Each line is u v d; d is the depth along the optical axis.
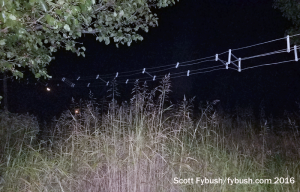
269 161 6.68
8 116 8.19
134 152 5.52
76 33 5.38
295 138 7.46
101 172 5.70
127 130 5.87
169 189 5.45
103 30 5.77
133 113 5.90
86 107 6.62
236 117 9.21
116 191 5.52
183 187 5.57
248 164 6.36
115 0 5.42
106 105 6.73
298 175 6.11
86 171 5.69
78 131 6.04
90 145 5.89
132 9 5.64
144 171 5.46
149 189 5.40
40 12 4.27
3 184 5.50
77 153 5.86
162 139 5.70
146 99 5.89
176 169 5.62
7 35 4.41
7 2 3.27
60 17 4.22
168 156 5.68
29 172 5.55
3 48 4.85
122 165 5.57
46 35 5.58
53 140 6.79
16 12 3.67
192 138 6.09
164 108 6.20
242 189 5.73
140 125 5.63
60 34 5.68
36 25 4.89
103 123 6.04
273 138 7.76
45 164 5.52
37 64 5.40
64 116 6.75
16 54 4.91
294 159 6.78
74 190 5.61
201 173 5.69
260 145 7.24
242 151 6.88
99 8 5.46
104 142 5.74
